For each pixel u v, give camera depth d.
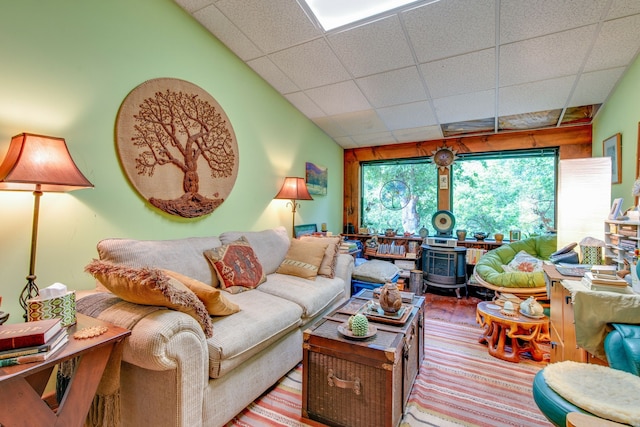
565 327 1.79
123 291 1.29
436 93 2.99
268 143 3.14
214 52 2.49
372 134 4.23
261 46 2.55
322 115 3.74
